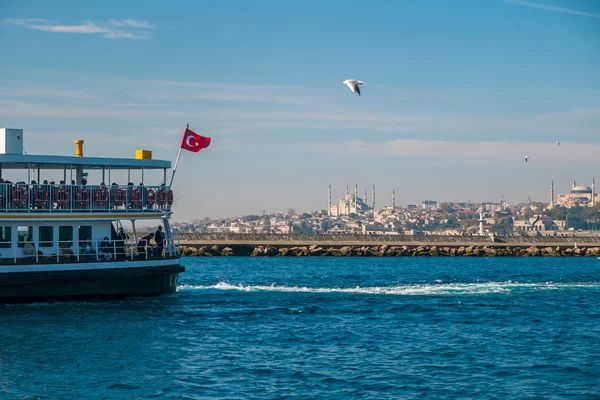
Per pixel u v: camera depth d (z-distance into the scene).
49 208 47.34
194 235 143.50
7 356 35.62
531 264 111.62
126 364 34.66
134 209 50.50
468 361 36.47
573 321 47.91
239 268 94.94
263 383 32.12
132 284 49.53
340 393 30.88
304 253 135.12
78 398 29.69
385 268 98.38
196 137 53.72
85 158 48.62
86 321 43.41
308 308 51.06
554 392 31.28
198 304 51.25
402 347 39.44
